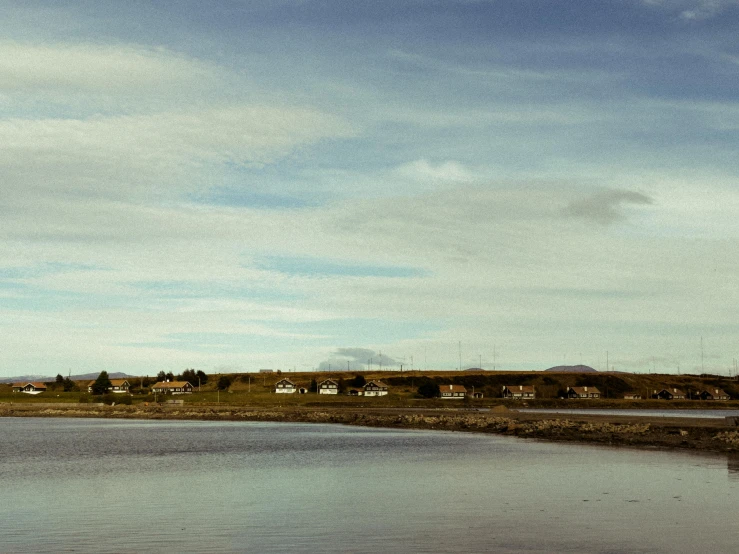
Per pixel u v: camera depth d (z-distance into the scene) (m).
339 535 28.66
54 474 51.50
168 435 99.06
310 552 25.84
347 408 177.62
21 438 93.62
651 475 45.94
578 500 36.38
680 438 71.88
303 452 69.12
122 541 27.97
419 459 59.91
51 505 36.91
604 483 42.53
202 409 172.00
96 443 83.88
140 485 44.88
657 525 29.92
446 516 32.41
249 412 161.00
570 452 63.38
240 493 40.88
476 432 99.00
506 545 26.69
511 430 95.75
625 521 30.77
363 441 84.12
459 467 52.88
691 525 29.89
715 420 98.25
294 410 167.00
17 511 35.06
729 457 57.12
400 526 30.30
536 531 28.97
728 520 30.88
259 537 28.45
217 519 32.47
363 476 48.38
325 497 38.94
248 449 73.69
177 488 43.34
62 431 110.00
